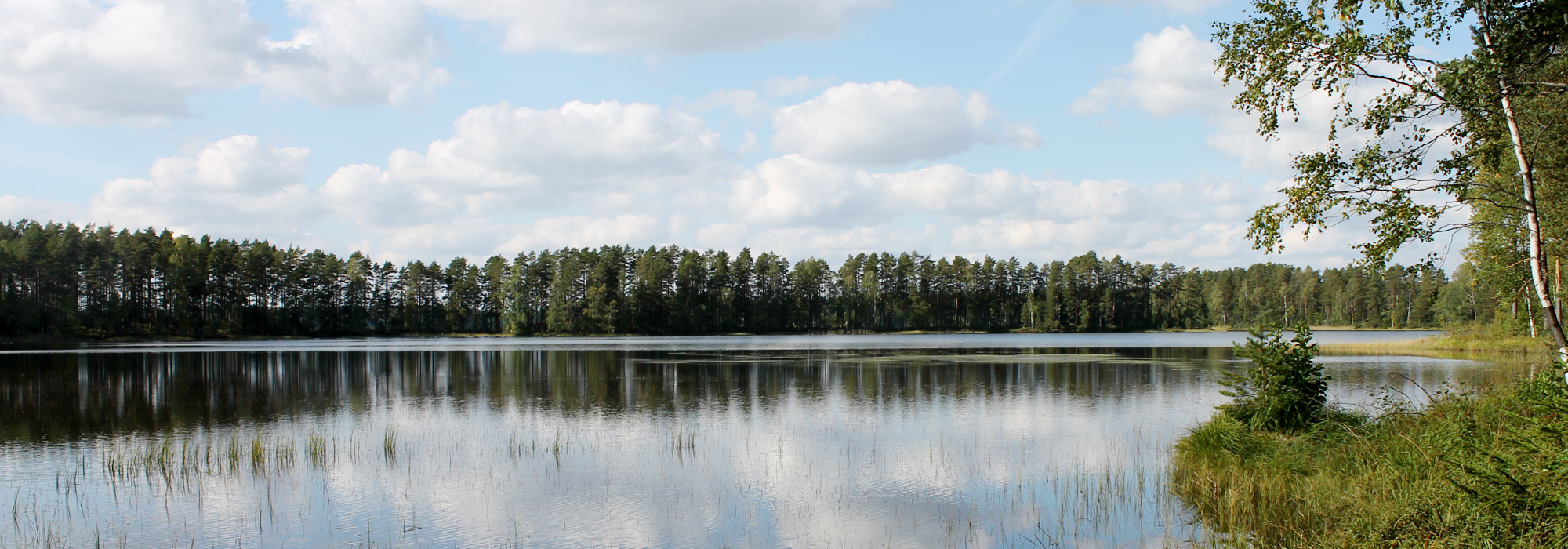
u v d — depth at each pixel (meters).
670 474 16.92
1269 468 14.73
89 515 14.27
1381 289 148.75
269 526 13.53
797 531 12.95
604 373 42.38
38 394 32.81
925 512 13.91
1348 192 13.46
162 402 30.31
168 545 12.67
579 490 15.65
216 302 108.00
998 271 150.25
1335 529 10.87
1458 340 62.19
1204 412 25.67
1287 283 168.75
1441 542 8.54
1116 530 12.61
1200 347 73.62
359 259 124.94
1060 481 15.92
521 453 19.44
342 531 13.22
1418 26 12.93
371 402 29.73
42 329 93.44
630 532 12.98
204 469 17.80
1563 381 11.72
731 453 19.14
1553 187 18.09
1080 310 145.25
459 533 13.00
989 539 12.41
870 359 53.91
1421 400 26.69
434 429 23.17
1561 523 7.89
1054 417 24.58
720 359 54.78
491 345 83.81
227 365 50.12
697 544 12.35
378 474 17.20
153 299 104.62
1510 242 19.67
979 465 17.56
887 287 147.38
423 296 128.75
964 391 32.44
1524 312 49.41
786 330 138.12
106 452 20.02
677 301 126.81
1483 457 10.48
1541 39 12.70
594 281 127.00
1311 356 17.22
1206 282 177.00
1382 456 13.53
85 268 98.25
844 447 19.83
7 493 15.80
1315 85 13.57
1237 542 11.12
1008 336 121.19
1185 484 14.95
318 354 64.25
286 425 24.22
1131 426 22.78
